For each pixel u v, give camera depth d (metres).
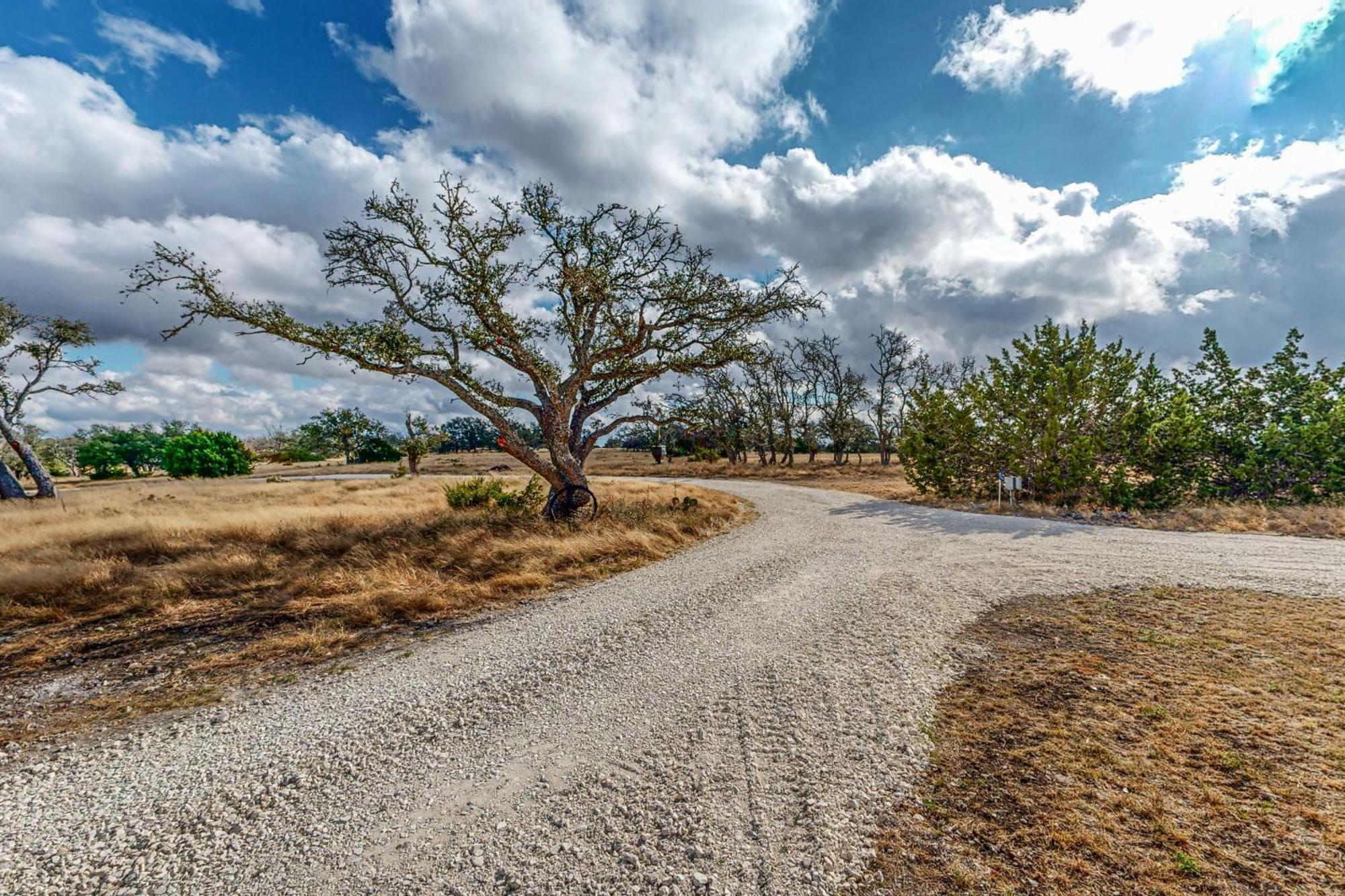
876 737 3.70
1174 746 3.44
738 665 5.08
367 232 12.95
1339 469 13.25
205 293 10.64
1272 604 6.28
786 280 14.74
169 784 3.40
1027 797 3.01
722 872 2.56
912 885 2.42
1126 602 6.57
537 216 13.27
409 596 7.31
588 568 9.34
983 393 19.45
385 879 2.59
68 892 2.53
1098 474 16.08
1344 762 3.19
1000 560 9.25
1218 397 16.77
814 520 15.43
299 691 4.78
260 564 9.17
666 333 14.52
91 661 5.50
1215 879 2.37
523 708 4.36
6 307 24.42
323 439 55.22
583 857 2.70
